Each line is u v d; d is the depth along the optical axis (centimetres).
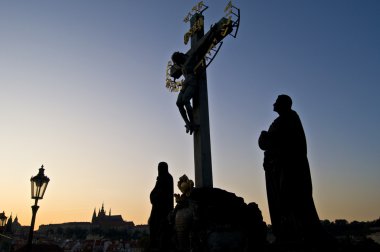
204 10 1476
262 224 969
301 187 685
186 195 1081
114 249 12888
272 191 729
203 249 916
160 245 1102
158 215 1192
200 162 1269
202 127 1306
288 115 744
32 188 1231
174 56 1467
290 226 678
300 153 705
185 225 1006
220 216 948
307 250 624
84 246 13750
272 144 735
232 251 908
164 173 1258
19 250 6819
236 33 1259
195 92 1354
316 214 674
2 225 2205
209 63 1316
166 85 1537
